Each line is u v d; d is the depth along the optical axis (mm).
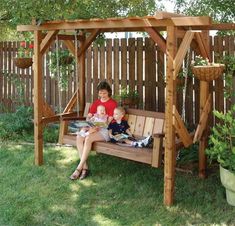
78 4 6281
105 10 6730
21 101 7512
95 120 4930
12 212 3725
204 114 4441
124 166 4957
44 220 3590
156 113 4898
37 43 4910
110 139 4766
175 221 3568
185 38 3709
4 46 7672
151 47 5797
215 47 5195
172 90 3758
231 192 3799
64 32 6035
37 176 4672
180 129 3945
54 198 4066
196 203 3908
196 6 6328
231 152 3727
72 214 3711
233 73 5055
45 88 7203
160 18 3594
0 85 7844
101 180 4535
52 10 6086
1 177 4648
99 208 3834
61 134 5016
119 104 5891
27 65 6012
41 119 5055
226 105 5172
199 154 4574
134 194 4141
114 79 6258
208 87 4457
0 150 5672
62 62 5891
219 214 3680
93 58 6480
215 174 4676
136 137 4977
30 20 6066
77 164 5062
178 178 4566
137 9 7211
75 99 5656
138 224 3506
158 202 3939
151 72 5836
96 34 5410
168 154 3840
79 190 4270
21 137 6285
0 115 7180
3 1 6344
